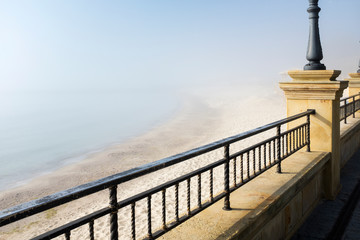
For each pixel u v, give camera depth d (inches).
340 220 167.2
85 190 63.9
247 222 108.6
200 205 103.3
